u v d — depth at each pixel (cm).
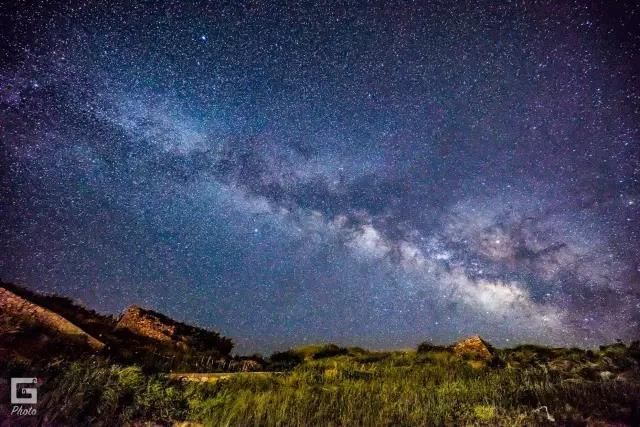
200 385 1036
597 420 791
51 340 1239
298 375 1313
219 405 899
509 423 795
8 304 1355
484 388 1065
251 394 984
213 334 2056
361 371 1449
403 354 2011
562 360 1597
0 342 1109
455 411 881
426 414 860
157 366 1328
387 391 1066
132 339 1686
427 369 1513
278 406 897
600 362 1407
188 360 1553
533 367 1410
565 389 973
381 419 845
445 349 2027
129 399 839
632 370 1248
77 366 913
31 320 1298
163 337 1797
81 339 1338
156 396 885
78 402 741
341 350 2166
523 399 944
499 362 1758
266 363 1866
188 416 848
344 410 902
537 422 791
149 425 778
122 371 948
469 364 1664
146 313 1917
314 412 886
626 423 780
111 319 1855
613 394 909
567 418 800
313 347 2214
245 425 802
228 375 1238
